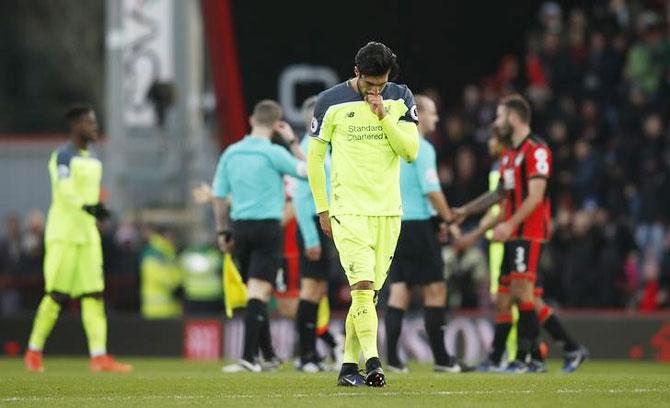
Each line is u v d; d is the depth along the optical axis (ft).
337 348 158.71
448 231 148.36
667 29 258.98
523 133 143.54
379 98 103.76
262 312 143.95
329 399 97.45
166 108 235.40
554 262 215.92
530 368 145.89
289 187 157.89
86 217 151.84
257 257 144.05
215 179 146.10
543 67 249.55
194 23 244.83
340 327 198.08
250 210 143.23
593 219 216.33
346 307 211.82
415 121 106.32
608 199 232.12
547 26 252.21
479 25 254.06
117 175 236.63
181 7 234.58
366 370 105.40
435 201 142.00
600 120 246.68
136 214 238.68
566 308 214.90
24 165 314.96
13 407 95.81
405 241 143.84
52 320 152.87
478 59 254.47
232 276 146.00
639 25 260.01
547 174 142.10
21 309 226.38
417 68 252.21
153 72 234.79
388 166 105.70
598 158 233.96
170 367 165.58
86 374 140.87
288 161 143.02
